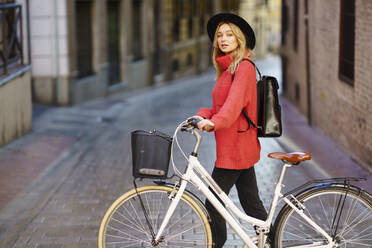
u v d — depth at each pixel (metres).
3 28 12.79
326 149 11.83
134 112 19.97
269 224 5.04
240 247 6.14
